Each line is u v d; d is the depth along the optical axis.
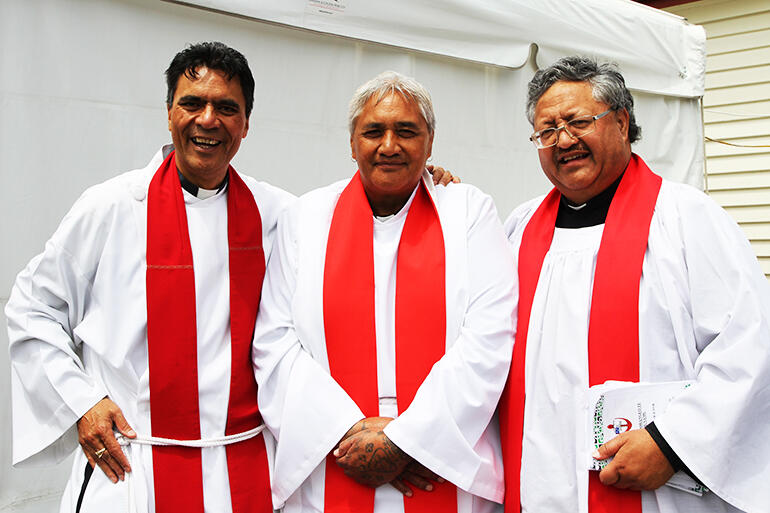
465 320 1.78
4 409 2.40
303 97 3.10
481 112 3.66
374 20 3.18
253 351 1.86
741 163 5.57
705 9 5.73
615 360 1.66
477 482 1.69
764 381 1.50
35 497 2.46
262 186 2.07
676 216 1.71
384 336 1.80
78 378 1.69
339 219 1.91
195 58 1.74
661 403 1.56
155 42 2.71
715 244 1.63
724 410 1.48
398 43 3.27
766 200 5.47
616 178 1.86
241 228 1.90
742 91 5.58
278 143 3.03
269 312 1.86
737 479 1.51
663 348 1.65
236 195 1.92
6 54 2.41
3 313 2.40
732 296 1.58
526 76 3.82
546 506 1.67
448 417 1.64
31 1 2.46
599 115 1.77
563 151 1.80
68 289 1.74
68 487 1.72
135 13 2.66
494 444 1.86
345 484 1.71
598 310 1.71
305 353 1.79
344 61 3.21
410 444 1.60
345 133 3.24
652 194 1.79
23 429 1.74
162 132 2.74
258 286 1.91
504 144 3.76
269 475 1.84
